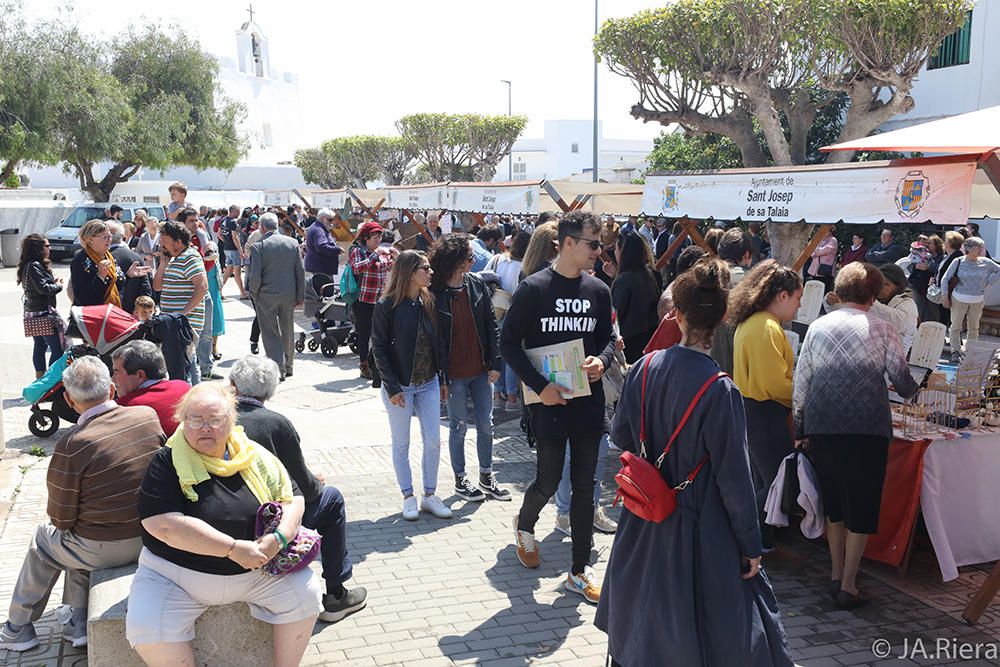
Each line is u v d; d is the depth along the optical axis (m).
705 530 2.85
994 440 4.74
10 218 29.55
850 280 4.41
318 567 3.62
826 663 3.82
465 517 5.69
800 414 4.43
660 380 2.97
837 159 16.73
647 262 6.88
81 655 3.92
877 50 14.88
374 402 8.86
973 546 4.75
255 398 3.98
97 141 29.88
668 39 16.47
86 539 3.73
